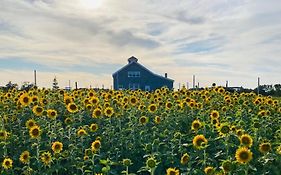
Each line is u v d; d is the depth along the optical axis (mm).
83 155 11008
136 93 23484
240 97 21234
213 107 17578
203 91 22094
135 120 13375
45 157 9781
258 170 9141
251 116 14938
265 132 12258
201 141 9328
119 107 16750
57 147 10117
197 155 9703
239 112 15180
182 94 21562
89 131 13133
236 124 12633
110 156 11031
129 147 11391
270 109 16922
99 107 15875
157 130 12516
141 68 61562
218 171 8414
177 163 9961
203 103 18656
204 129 11859
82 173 9805
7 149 11555
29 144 11984
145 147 10422
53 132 12492
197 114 15406
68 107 14414
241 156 7875
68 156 10625
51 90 23344
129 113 15367
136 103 16516
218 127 10914
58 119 16047
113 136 12289
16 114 15312
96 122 14812
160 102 16953
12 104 18109
